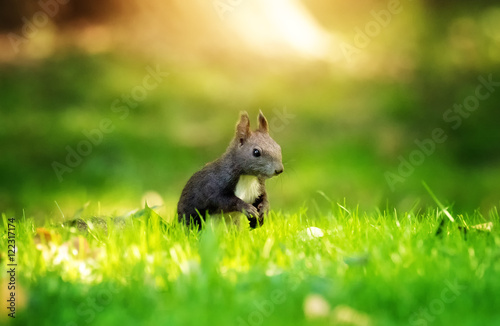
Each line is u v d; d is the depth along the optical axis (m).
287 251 5.05
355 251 5.15
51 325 4.11
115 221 6.38
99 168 14.70
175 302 4.18
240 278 4.51
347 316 3.90
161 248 5.34
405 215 6.29
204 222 6.36
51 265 4.90
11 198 13.23
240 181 6.75
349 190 13.79
